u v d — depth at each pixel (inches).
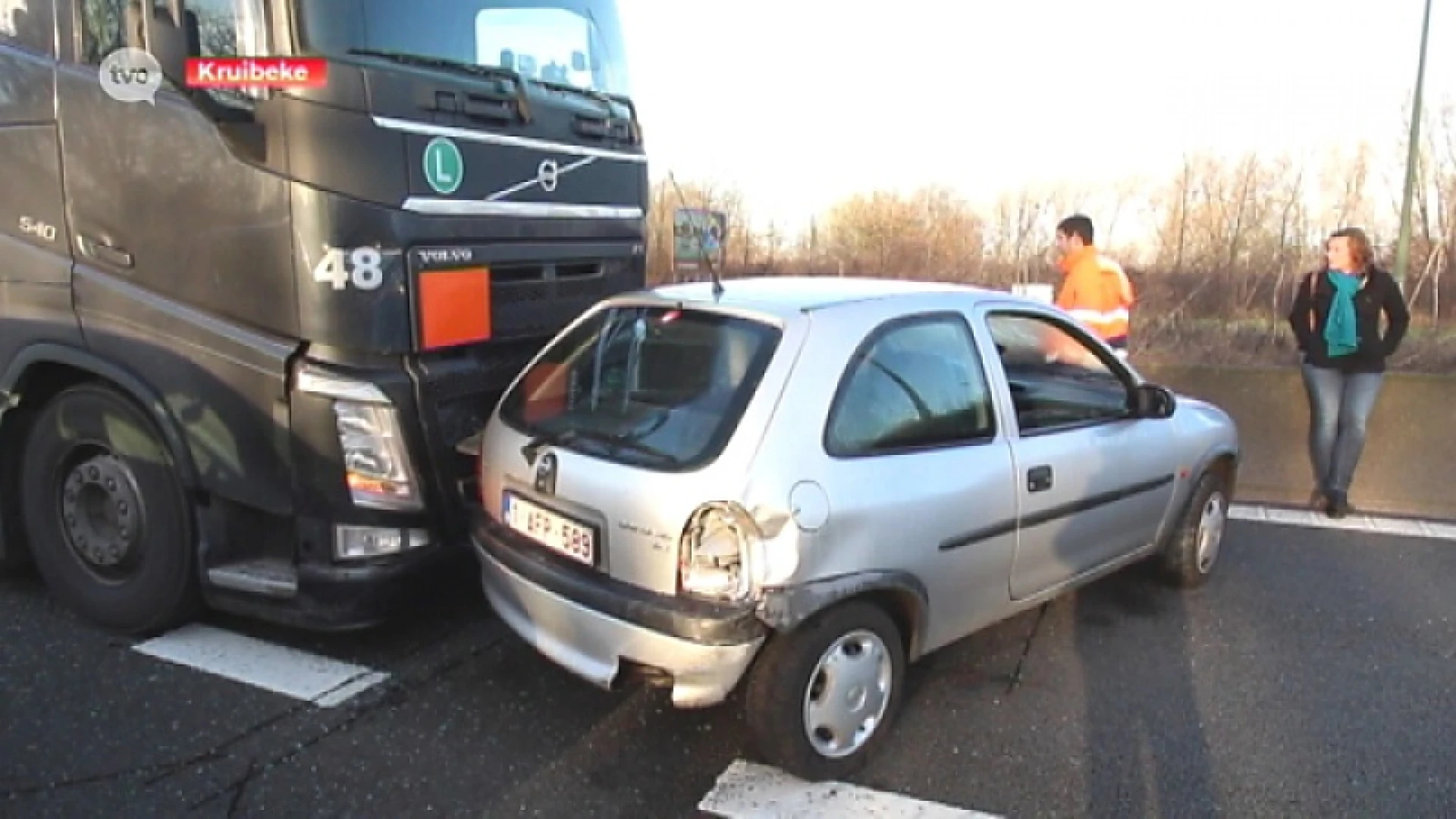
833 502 117.7
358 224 138.1
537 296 172.1
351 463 143.2
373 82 138.5
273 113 135.1
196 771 123.1
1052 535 150.6
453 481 155.2
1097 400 165.2
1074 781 126.3
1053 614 179.6
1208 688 151.9
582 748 131.7
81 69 147.6
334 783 121.8
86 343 155.3
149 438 154.9
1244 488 269.4
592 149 183.3
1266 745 135.6
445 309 150.6
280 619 150.9
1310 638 170.9
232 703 140.3
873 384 128.0
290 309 140.5
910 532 126.0
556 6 178.1
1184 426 181.3
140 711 137.0
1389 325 238.1
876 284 151.9
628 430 125.7
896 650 130.0
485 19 160.7
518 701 143.6
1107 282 257.9
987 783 125.7
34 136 153.9
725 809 119.0
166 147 143.5
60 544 165.2
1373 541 224.7
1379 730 139.8
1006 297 156.3
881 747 132.0
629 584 118.9
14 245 158.9
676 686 116.0
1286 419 346.0
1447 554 216.4
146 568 157.2
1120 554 170.9
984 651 164.1
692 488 114.0
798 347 123.4
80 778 120.7
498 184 159.9
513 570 132.0
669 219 347.6
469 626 167.6
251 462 147.0
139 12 140.6
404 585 150.6
